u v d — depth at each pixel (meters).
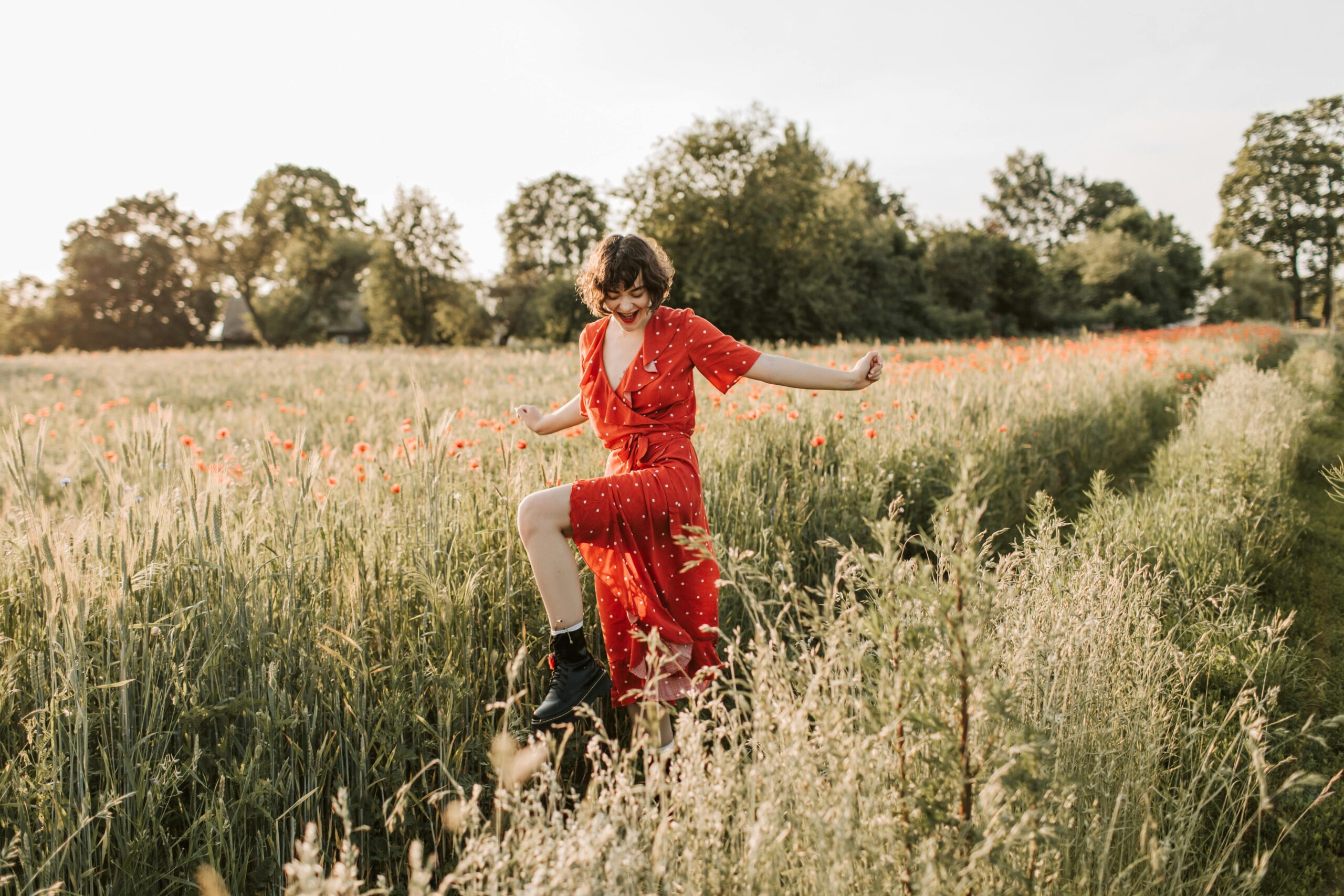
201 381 13.13
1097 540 2.91
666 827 1.31
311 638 2.28
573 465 3.53
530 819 1.35
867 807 1.34
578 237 58.97
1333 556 4.00
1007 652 1.90
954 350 18.61
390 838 2.02
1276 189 54.94
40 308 57.94
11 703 1.95
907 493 4.44
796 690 1.73
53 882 1.67
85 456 5.14
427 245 48.47
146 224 60.56
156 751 1.95
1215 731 2.26
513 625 2.63
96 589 2.12
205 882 1.67
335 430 6.26
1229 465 4.61
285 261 57.59
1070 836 1.60
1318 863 1.95
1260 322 31.81
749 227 36.47
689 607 2.21
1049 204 77.25
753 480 3.90
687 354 2.29
